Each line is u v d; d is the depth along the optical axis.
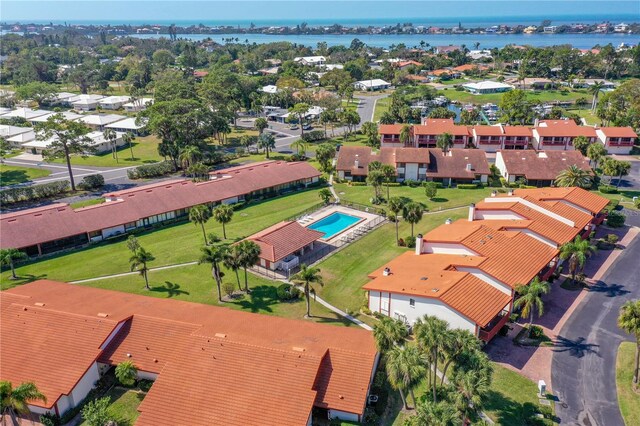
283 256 77.25
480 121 188.12
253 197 114.38
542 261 68.06
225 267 73.00
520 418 46.94
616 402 49.12
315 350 51.12
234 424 44.25
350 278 75.25
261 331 56.25
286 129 188.00
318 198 112.75
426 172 119.25
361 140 168.50
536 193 93.31
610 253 80.62
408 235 89.12
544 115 180.62
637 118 157.50
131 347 54.56
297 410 44.91
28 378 50.09
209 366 49.69
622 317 50.59
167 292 72.00
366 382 48.28
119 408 49.75
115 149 154.25
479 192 113.06
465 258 67.31
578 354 56.34
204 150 149.12
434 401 45.31
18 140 157.38
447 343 43.09
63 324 56.47
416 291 59.81
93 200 115.25
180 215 104.50
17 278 78.06
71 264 83.25
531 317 59.03
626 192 109.00
